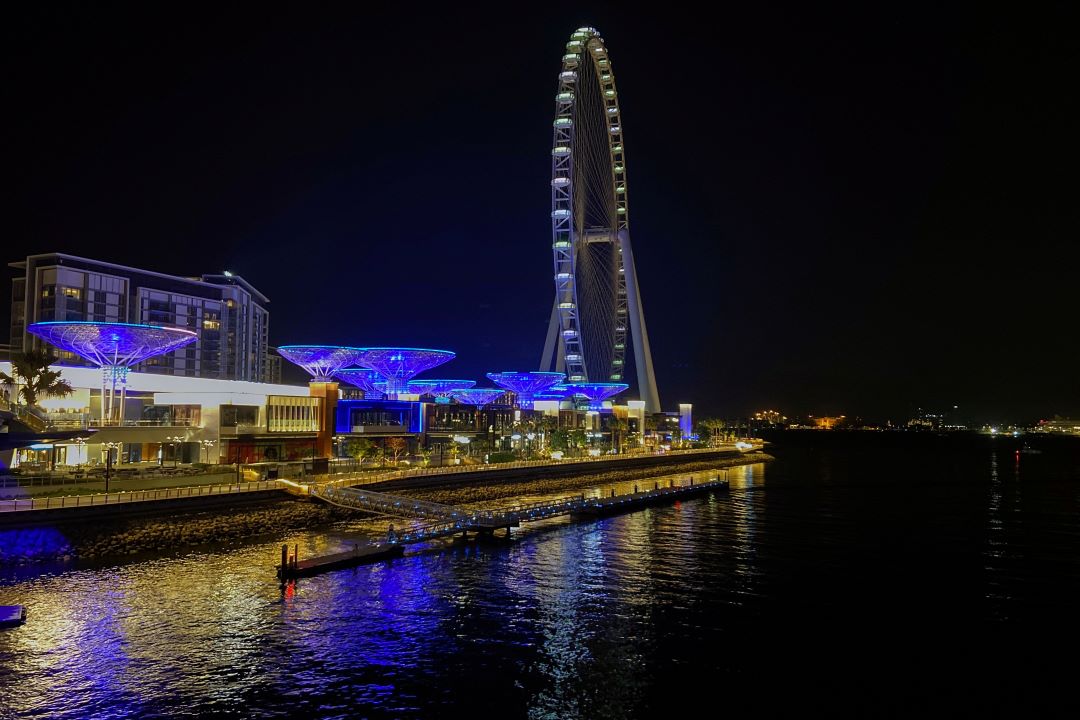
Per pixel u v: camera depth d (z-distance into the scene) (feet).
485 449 394.32
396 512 218.79
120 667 107.76
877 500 332.39
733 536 224.12
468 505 271.28
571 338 461.37
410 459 345.51
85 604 133.39
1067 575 173.78
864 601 149.28
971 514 283.59
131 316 462.19
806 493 361.92
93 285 435.53
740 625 132.98
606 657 116.67
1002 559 192.65
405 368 375.66
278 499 216.74
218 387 301.63
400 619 131.54
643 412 578.66
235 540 187.62
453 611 137.08
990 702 102.68
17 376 242.17
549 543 206.39
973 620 137.28
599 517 260.01
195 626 124.67
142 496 185.88
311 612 133.59
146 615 129.18
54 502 170.50
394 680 106.11
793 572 174.09
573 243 430.61
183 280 495.00
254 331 599.16
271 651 115.14
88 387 264.93
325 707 97.55
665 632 128.47
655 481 387.55
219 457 266.77
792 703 101.65
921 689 106.52
